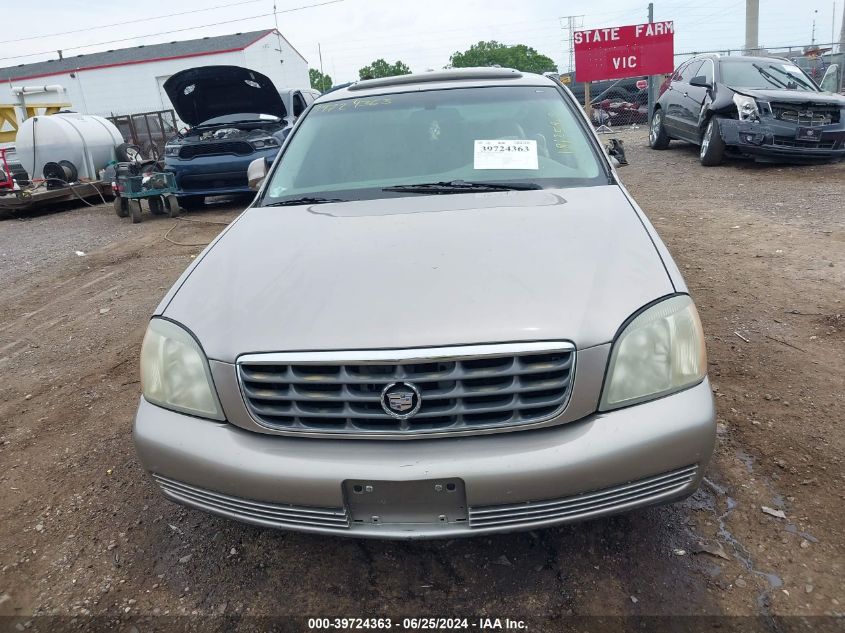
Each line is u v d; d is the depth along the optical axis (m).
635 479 1.86
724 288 4.67
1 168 12.12
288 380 1.88
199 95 9.27
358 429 1.87
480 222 2.45
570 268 2.06
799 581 2.08
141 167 9.62
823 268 4.91
